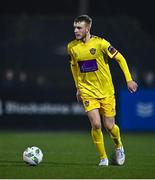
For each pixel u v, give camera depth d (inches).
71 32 2800.2
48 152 1663.4
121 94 2596.0
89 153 1630.2
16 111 2623.0
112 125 1280.8
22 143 2003.0
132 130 2608.3
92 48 1246.3
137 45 2751.0
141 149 1793.8
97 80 1254.9
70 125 2625.5
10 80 2662.4
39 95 2620.6
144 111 2613.2
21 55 2738.7
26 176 1106.1
